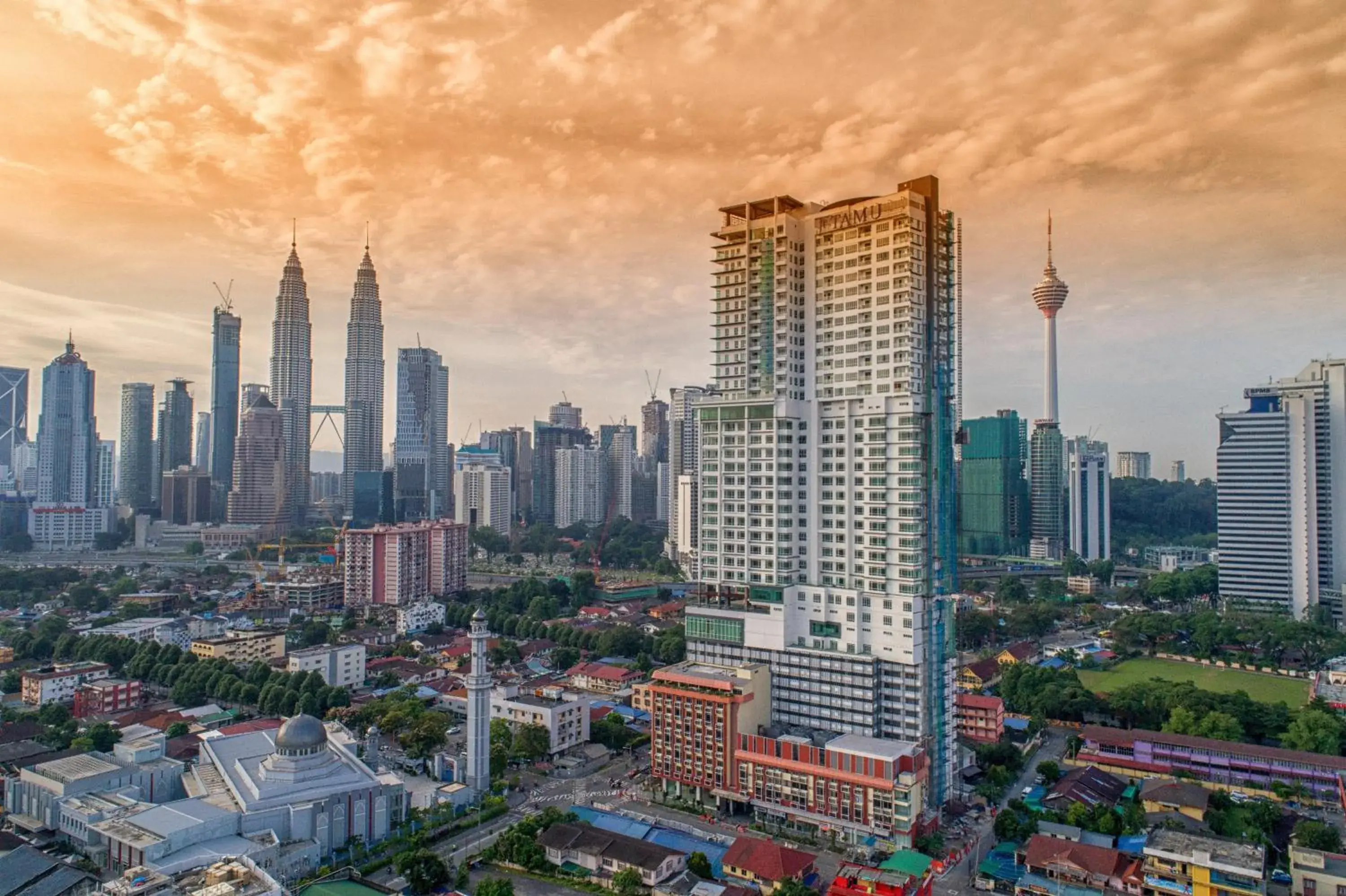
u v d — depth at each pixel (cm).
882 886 18462
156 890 15562
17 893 17838
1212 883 18525
